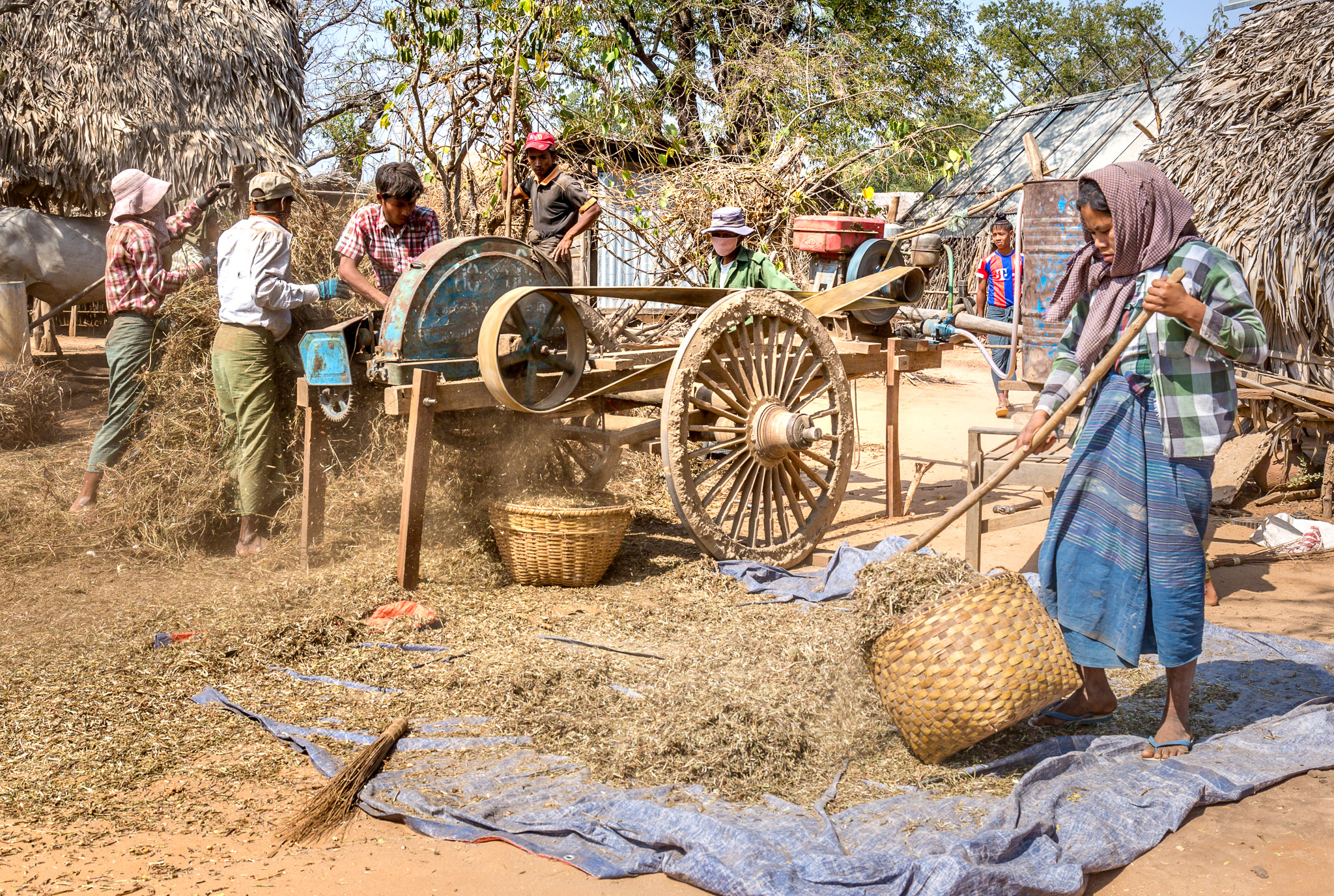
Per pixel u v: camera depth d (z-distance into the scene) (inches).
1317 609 194.1
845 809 119.6
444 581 204.5
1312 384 269.0
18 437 315.3
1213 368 127.4
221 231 316.2
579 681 157.4
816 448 356.8
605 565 208.5
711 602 197.8
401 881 106.9
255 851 112.7
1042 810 115.7
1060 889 101.3
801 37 613.9
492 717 147.3
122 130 376.2
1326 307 258.7
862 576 133.8
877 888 99.6
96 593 199.6
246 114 411.5
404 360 196.1
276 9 436.5
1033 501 230.7
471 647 173.9
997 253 405.4
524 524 201.5
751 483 223.6
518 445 233.6
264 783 128.6
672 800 121.6
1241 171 282.7
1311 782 127.6
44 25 379.9
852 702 145.9
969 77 877.8
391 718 147.7
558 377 213.2
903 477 322.7
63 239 394.9
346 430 235.8
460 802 122.6
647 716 142.7
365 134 507.8
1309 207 258.5
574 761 133.2
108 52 384.5
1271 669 163.9
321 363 199.6
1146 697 154.9
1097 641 132.6
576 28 453.7
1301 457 275.1
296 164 409.4
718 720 137.6
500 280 209.5
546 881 106.8
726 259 251.8
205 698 153.1
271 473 227.3
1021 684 120.7
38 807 121.0
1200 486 128.5
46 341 490.6
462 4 409.4
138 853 111.6
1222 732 141.6
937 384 523.2
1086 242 138.3
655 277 418.3
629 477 286.0
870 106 500.7
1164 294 121.9
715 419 234.5
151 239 235.1
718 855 106.6
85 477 235.9
